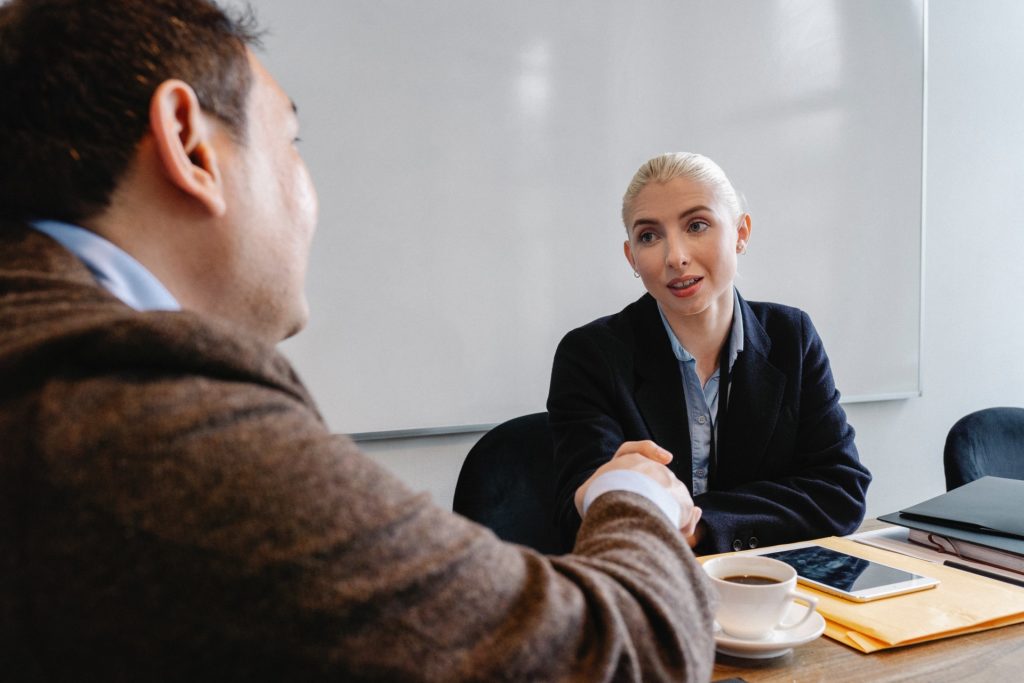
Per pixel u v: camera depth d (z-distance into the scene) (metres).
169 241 0.42
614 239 2.03
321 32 1.66
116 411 0.31
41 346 0.32
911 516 1.03
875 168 2.42
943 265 2.62
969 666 0.64
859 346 2.42
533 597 0.37
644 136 2.05
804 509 1.09
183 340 0.34
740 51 2.18
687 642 0.42
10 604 0.31
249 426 0.33
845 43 2.35
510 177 1.89
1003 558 0.89
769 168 2.24
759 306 1.35
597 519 0.51
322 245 1.69
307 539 0.31
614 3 2.00
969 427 1.63
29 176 0.39
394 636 0.32
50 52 0.39
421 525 0.35
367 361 1.75
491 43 1.85
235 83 0.44
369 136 1.73
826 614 0.74
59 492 0.30
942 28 2.57
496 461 1.33
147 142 0.40
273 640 0.30
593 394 1.22
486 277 1.87
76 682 0.31
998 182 2.72
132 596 0.30
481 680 0.33
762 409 1.24
